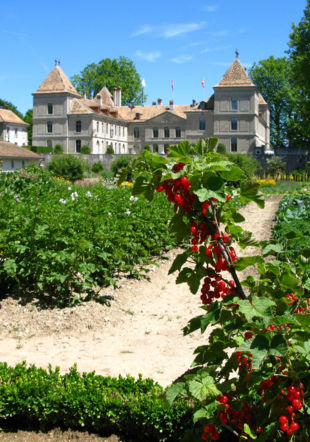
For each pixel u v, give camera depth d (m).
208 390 2.77
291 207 17.58
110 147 70.19
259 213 24.77
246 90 67.88
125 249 10.05
